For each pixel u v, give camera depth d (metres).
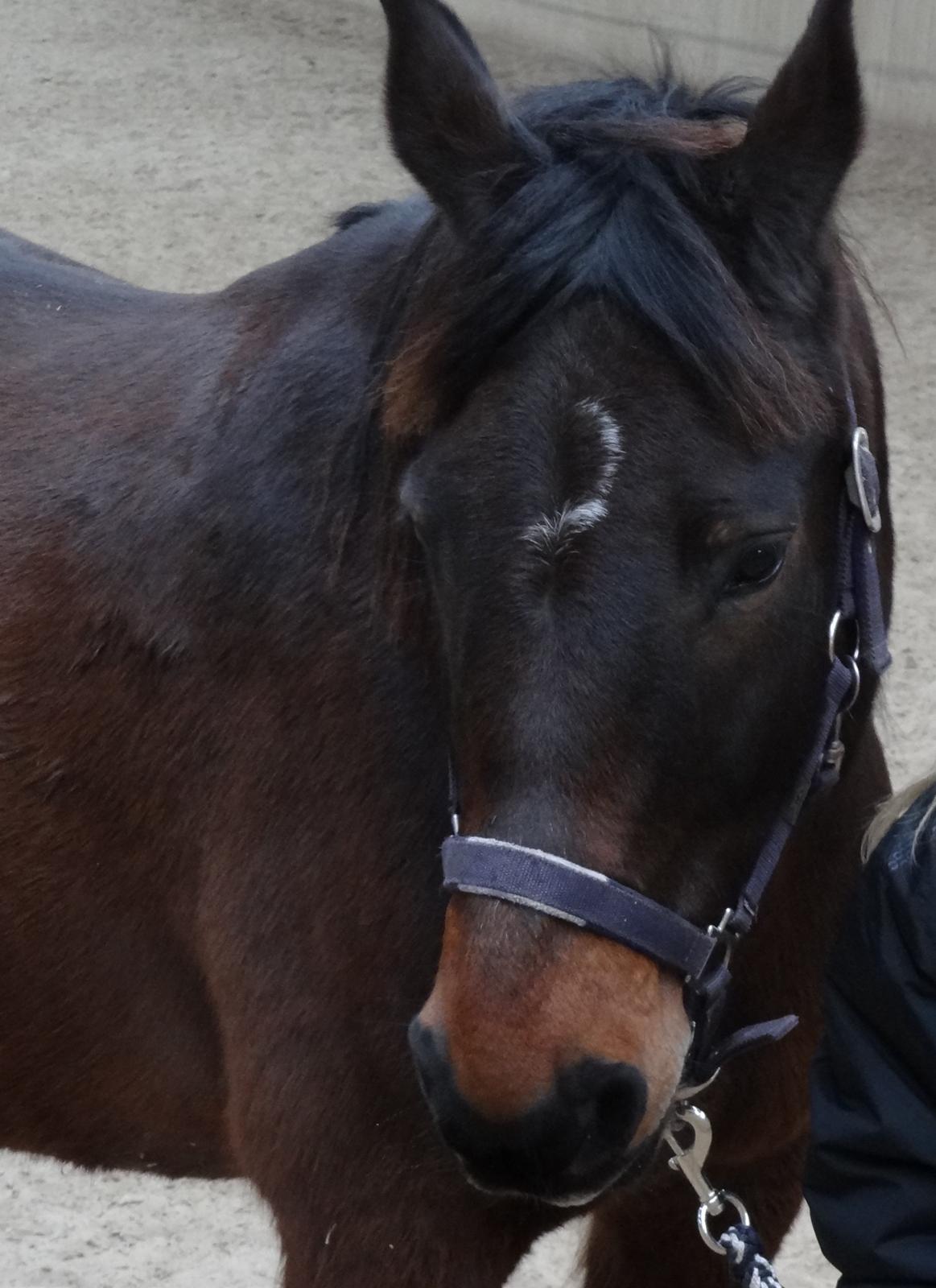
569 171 1.56
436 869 1.80
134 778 2.00
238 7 8.74
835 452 1.65
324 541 1.85
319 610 1.85
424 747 1.79
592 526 1.46
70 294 2.45
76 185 6.74
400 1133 1.84
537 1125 1.45
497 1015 1.47
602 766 1.47
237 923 1.93
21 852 2.09
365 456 1.77
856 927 1.64
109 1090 2.20
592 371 1.49
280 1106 1.91
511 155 1.62
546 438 1.48
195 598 1.94
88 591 2.03
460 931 1.51
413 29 1.62
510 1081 1.45
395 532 1.71
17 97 7.68
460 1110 1.47
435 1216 1.86
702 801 1.56
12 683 2.08
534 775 1.47
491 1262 1.89
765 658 1.56
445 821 1.79
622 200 1.53
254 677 1.90
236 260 6.05
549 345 1.51
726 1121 1.97
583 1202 1.62
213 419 2.00
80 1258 2.90
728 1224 2.12
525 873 1.47
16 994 2.16
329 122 7.30
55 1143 2.29
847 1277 1.63
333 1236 1.90
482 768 1.51
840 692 1.72
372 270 1.94
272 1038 1.91
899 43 6.89
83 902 2.08
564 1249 2.91
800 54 1.55
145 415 2.09
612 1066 1.48
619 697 1.46
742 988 1.91
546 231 1.52
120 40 8.34
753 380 1.48
